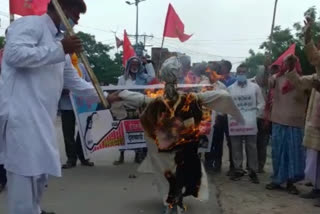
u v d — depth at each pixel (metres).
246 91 8.24
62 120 9.03
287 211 6.34
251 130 8.09
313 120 6.69
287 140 7.33
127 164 9.53
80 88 4.45
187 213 6.09
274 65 8.73
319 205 6.62
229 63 9.84
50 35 3.84
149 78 9.45
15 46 3.62
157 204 6.45
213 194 7.10
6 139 3.79
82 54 3.85
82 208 6.20
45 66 3.83
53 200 6.56
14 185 3.80
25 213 3.83
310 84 6.79
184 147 5.39
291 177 7.27
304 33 6.53
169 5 9.80
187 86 6.33
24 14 8.01
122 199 6.69
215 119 8.62
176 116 5.34
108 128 8.66
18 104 3.75
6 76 3.79
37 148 3.77
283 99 7.36
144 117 5.43
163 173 5.55
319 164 6.88
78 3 3.91
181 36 9.85
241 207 6.49
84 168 9.01
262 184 8.02
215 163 9.00
